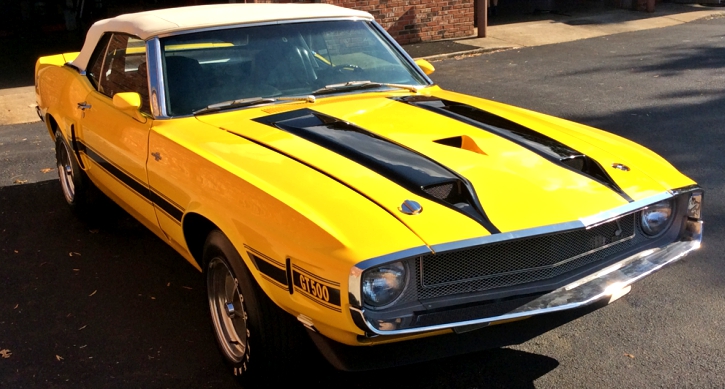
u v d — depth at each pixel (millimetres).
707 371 3354
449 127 3605
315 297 2676
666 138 7137
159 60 3975
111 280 4539
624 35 14211
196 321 4016
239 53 4168
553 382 3316
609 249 3127
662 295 4109
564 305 2805
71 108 5000
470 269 2783
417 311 2672
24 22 18172
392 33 13438
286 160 3205
